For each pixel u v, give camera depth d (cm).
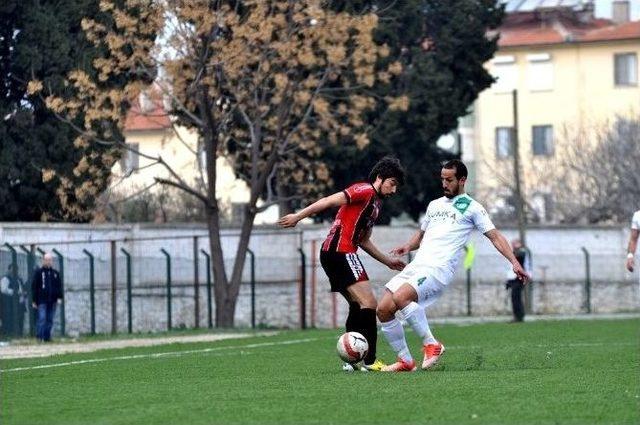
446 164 3897
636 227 5538
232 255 11106
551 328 8594
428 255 3866
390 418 2594
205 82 9162
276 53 9388
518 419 2562
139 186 14275
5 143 9875
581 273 13212
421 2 12769
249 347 6462
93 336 8312
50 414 2820
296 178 10356
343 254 3884
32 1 9819
